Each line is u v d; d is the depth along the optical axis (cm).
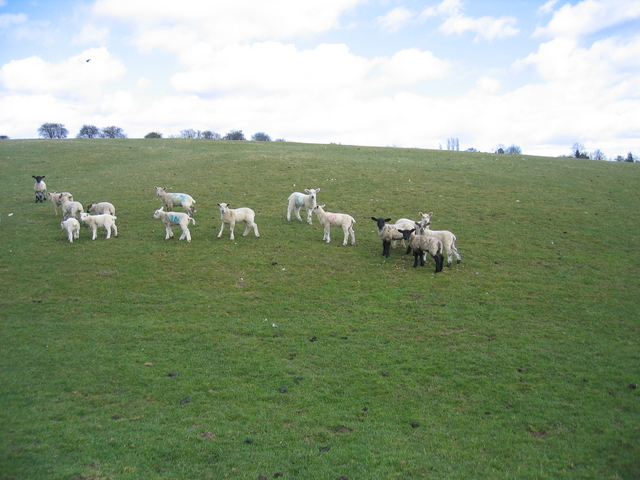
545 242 2219
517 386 1103
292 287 1683
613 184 3469
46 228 2331
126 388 1070
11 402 998
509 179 3534
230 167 3762
